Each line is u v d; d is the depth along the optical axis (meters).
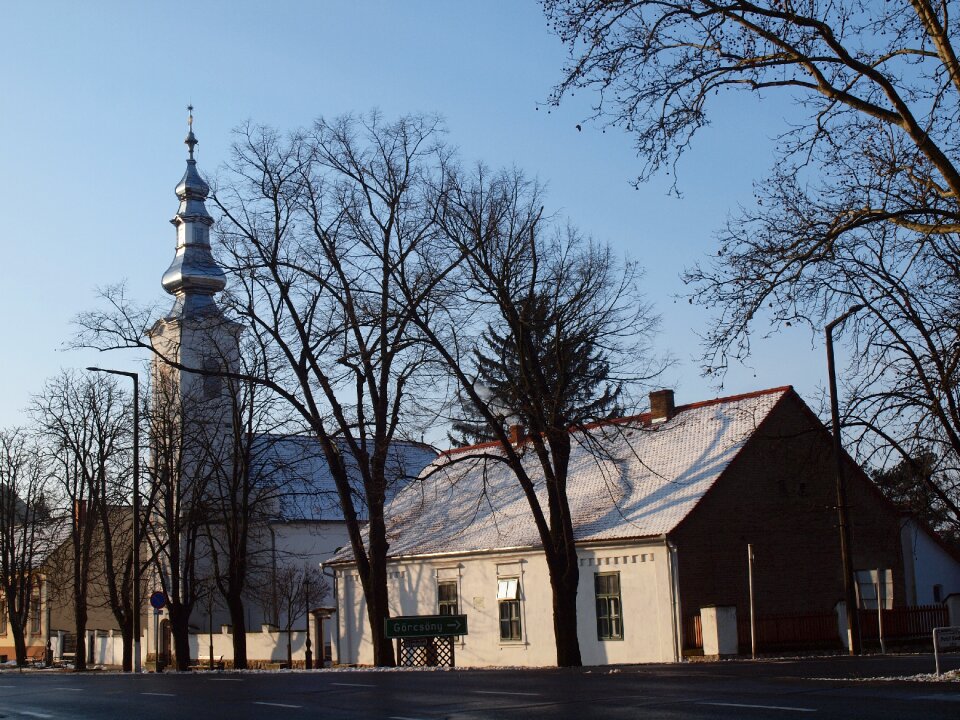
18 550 69.38
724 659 34.50
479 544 44.69
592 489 44.09
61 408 56.16
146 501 49.84
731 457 40.00
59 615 80.50
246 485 46.81
